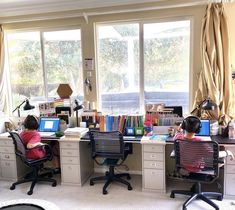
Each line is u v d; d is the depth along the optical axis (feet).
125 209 9.30
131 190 10.79
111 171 11.36
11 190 11.17
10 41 14.06
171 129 10.98
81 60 13.11
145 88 12.57
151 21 11.98
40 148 11.15
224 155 8.87
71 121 12.75
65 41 13.26
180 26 11.78
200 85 11.19
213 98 10.71
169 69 12.18
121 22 12.35
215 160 8.54
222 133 10.37
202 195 9.40
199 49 11.36
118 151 10.50
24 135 11.01
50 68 13.70
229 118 10.85
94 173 12.89
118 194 10.49
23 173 12.60
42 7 12.69
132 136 11.16
